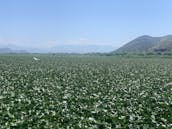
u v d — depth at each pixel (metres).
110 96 28.77
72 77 45.38
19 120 19.22
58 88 33.50
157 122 19.47
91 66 75.25
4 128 17.55
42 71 54.97
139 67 74.31
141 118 20.31
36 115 20.48
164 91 33.12
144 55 193.62
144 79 45.06
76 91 31.58
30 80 40.22
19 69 58.72
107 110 22.64
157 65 85.06
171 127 18.55
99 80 42.12
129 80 43.31
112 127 18.41
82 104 24.61
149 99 27.67
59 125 18.25
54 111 21.77
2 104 23.86
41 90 31.58
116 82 40.41
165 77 48.84
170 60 126.00
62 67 68.44
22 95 28.25
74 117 20.14
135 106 24.39
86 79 42.97
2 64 74.94
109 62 102.56
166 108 23.62
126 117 20.47
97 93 30.52
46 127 17.73
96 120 19.55
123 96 29.14
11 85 35.09
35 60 106.31
